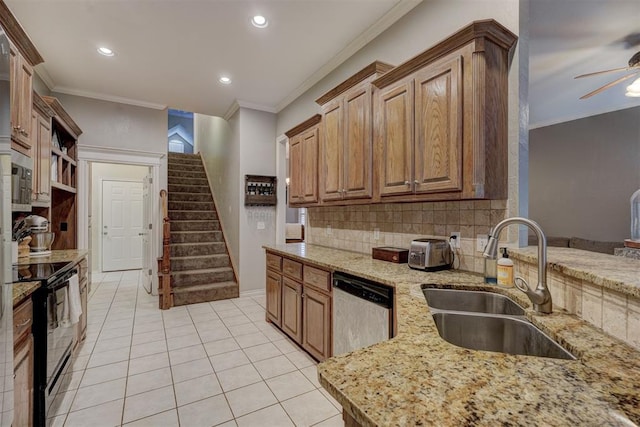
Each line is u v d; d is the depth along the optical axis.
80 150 4.02
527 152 1.81
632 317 0.88
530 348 1.13
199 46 2.99
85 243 4.07
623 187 4.07
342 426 1.78
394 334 1.74
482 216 1.93
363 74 2.40
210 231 5.30
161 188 4.57
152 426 1.78
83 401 1.99
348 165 2.58
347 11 2.49
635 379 0.71
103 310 3.81
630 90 3.02
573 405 0.61
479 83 1.67
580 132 4.43
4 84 1.14
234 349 2.76
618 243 3.41
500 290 1.52
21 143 2.16
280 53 3.12
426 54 1.88
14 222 2.70
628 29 2.58
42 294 1.69
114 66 3.36
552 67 3.22
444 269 2.04
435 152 1.84
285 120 4.48
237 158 4.59
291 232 8.86
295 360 2.56
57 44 2.92
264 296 4.50
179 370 2.39
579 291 1.12
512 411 0.59
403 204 2.49
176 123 10.46
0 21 1.83
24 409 1.54
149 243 4.58
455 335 1.30
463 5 2.02
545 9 2.34
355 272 2.01
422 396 0.64
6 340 1.07
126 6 2.41
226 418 1.84
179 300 4.02
